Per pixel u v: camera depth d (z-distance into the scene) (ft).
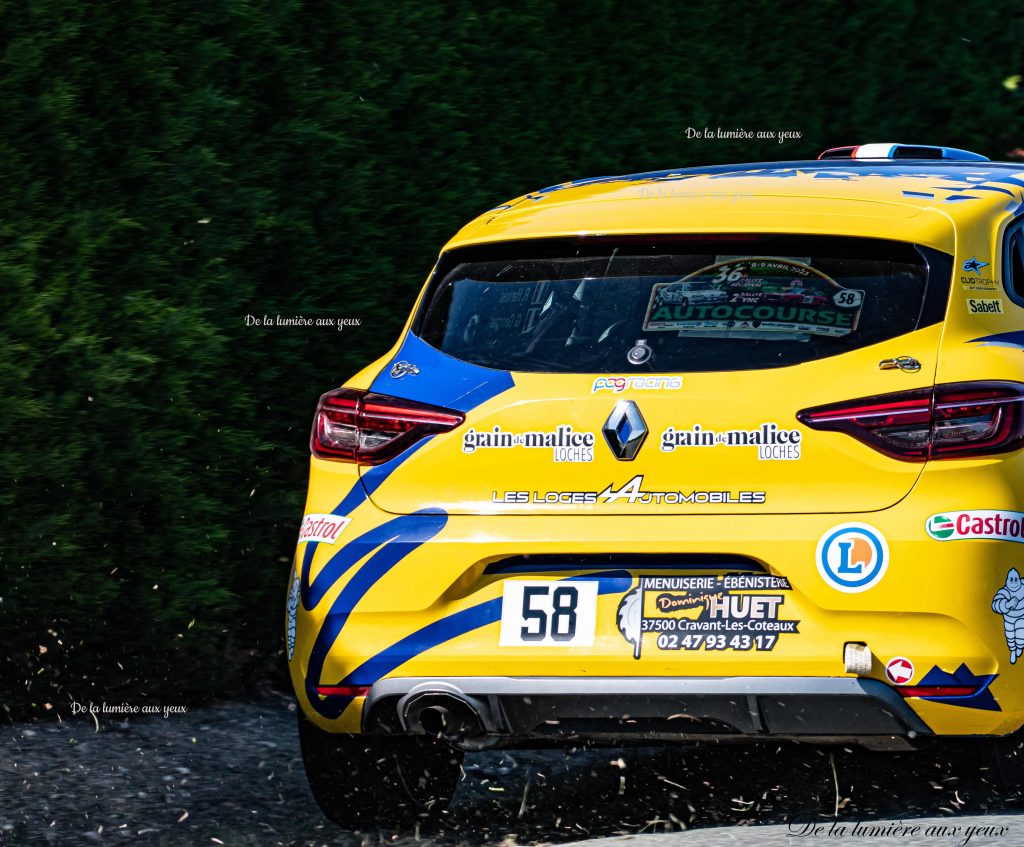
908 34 113.70
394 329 88.89
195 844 63.36
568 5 96.02
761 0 105.29
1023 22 118.62
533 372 56.65
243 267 84.99
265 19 83.25
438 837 63.21
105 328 79.51
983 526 52.65
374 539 56.44
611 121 97.81
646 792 68.64
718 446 54.13
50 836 64.85
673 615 53.83
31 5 75.87
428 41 89.71
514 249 60.13
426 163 89.97
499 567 55.47
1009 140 118.11
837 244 56.95
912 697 52.60
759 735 54.03
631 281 57.82
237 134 83.10
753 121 104.88
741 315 56.13
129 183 80.33
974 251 58.49
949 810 58.49
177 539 81.97
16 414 76.28
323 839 63.41
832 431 53.62
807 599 53.06
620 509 54.60
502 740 56.85
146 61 79.46
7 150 76.23
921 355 54.44
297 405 86.69
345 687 56.34
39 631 80.07
